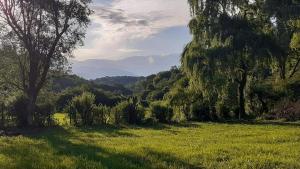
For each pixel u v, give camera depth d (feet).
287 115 165.27
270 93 190.80
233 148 64.39
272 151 60.44
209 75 167.32
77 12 164.04
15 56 165.27
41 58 163.22
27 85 167.73
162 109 164.86
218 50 165.48
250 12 181.57
